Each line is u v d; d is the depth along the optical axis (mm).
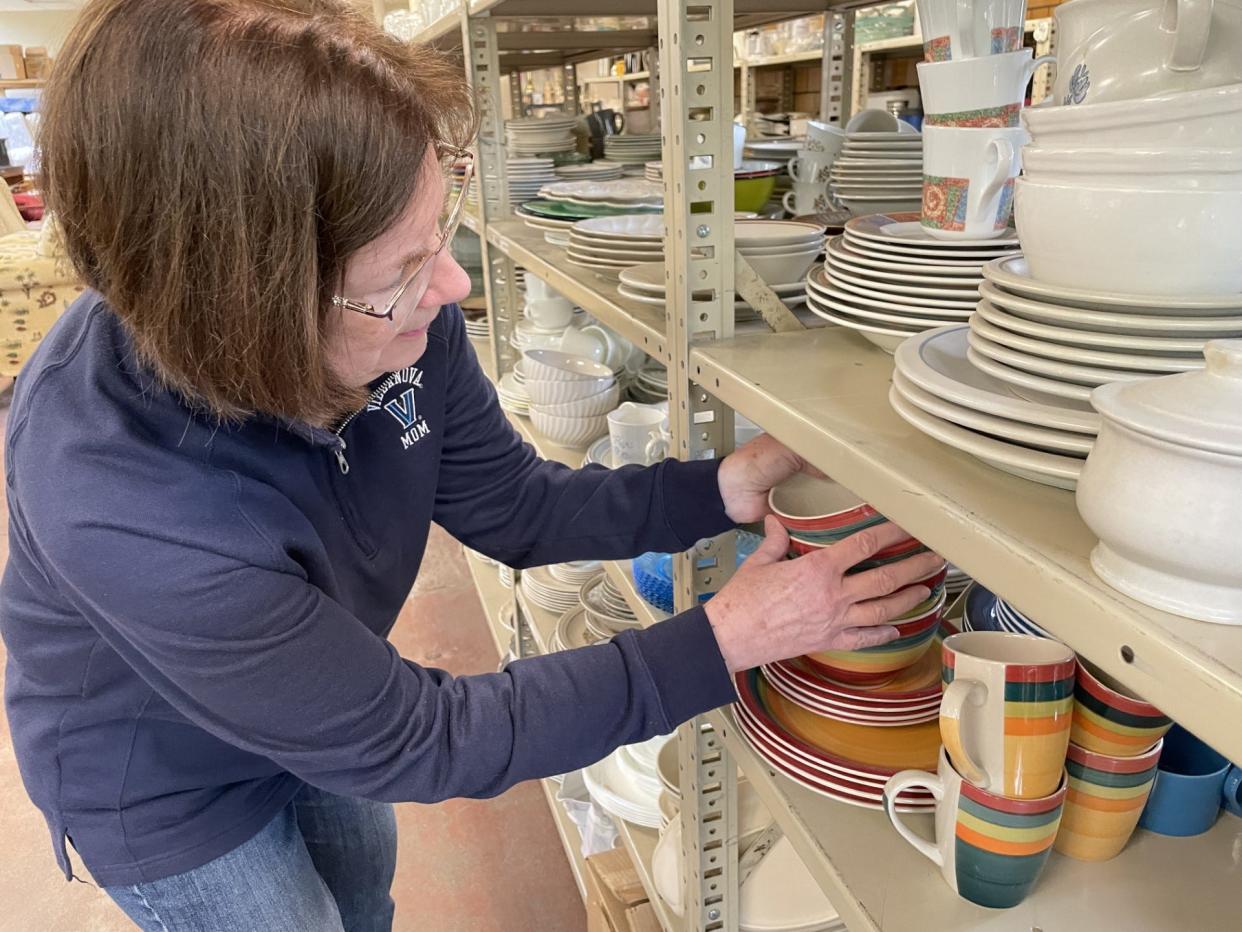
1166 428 361
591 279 1282
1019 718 635
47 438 671
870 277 786
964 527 473
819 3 1683
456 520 1128
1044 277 557
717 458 984
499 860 1891
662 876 1273
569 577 1913
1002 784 650
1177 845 740
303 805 1187
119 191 569
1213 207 477
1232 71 505
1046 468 472
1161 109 481
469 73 1997
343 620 718
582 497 1068
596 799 1456
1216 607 370
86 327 715
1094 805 701
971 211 750
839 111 1792
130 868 926
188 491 668
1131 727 666
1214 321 483
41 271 4523
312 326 614
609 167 2207
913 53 3424
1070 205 515
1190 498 359
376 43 629
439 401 989
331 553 858
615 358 1857
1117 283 517
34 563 792
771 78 4625
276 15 584
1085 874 715
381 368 763
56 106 577
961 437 517
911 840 739
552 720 739
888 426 615
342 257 619
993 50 730
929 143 772
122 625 665
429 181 660
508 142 2373
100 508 640
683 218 857
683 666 741
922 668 901
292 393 641
